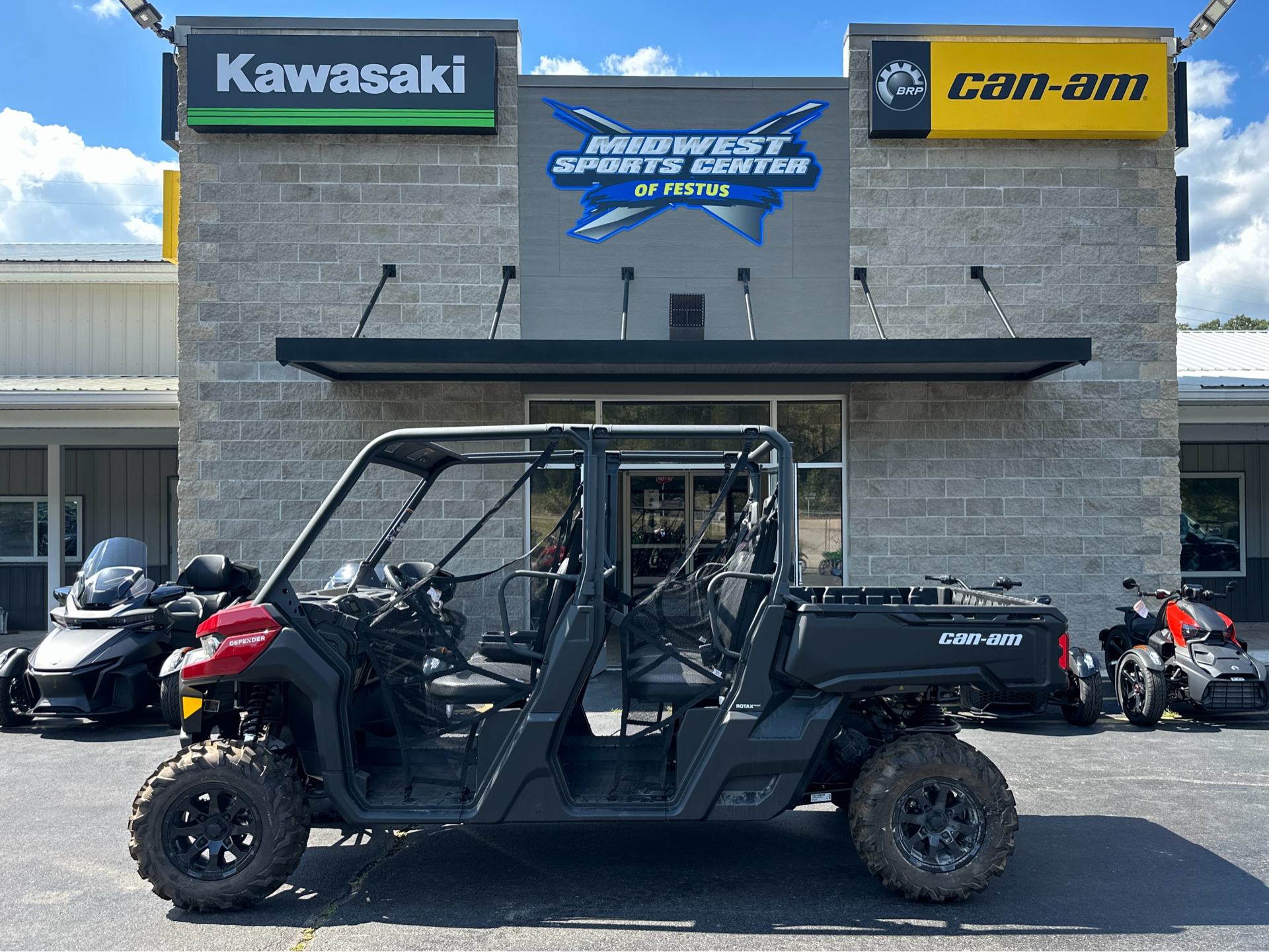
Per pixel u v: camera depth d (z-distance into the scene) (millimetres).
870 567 9633
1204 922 3783
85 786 5824
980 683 3996
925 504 9633
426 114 9477
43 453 14094
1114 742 6926
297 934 3695
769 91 9711
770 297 9703
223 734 4281
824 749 3992
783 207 9711
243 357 9500
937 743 4008
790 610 4039
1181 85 9883
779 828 5035
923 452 9633
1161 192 9750
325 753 3859
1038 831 4906
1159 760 6395
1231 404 10625
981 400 9656
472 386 9594
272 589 4027
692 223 9711
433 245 9617
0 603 13930
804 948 3545
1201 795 5562
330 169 9586
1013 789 5695
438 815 3869
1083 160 9742
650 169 9711
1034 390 9664
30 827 5047
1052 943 3588
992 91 9594
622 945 3578
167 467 14375
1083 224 9742
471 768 4059
